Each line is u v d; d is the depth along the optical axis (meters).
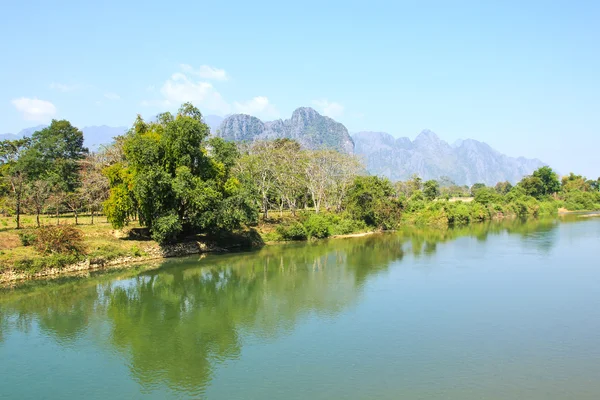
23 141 86.62
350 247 64.62
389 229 88.81
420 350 25.38
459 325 29.47
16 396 20.67
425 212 101.56
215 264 50.66
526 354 24.72
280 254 58.16
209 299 36.59
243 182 64.12
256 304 35.03
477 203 116.81
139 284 41.25
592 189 169.50
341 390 20.78
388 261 52.56
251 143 92.75
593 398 19.91
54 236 44.94
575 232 79.62
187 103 57.66
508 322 29.98
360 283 41.38
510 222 104.56
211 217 52.66
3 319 31.39
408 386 21.08
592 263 49.81
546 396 20.08
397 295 36.97
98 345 26.78
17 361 24.59
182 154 51.66
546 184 151.12
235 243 63.84
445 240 71.31
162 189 49.16
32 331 29.12
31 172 72.69
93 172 65.69
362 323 30.11
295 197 85.12
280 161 81.88
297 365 23.62
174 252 54.94
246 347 26.27
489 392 20.47
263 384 21.52
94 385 21.73
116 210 49.28
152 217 51.03
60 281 41.38
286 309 33.62
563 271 45.66
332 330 28.84
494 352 25.03
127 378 22.48
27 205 54.38
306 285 40.94
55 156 82.56
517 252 57.84
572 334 27.72
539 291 37.78
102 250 48.28
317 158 91.44
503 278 42.72
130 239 54.12
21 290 38.41
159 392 20.97
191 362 24.30
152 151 49.72
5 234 44.56
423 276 43.97
